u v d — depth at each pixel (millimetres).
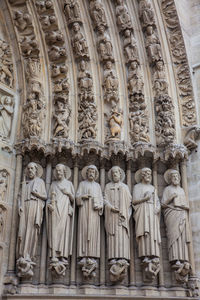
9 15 10227
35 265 8422
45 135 9602
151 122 10094
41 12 10227
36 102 9711
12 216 8766
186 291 8609
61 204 8773
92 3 10539
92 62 10445
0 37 10211
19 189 9023
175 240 8828
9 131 9570
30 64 10055
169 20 10883
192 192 9625
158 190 9633
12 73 10125
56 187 9039
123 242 8695
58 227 8578
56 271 8281
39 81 9992
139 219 8922
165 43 10789
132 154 9609
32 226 8516
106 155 9547
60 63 10359
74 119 9938
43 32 10312
